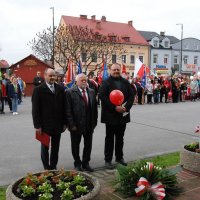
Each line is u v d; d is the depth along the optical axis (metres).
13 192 3.66
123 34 56.31
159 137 9.20
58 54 35.81
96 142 8.48
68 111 5.76
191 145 5.75
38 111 5.64
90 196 3.43
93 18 55.28
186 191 4.61
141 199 4.18
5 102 20.22
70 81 12.80
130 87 6.22
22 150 7.68
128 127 10.91
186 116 13.96
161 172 4.46
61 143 8.38
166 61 60.81
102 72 18.48
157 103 21.05
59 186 3.67
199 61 65.38
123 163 6.21
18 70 30.98
